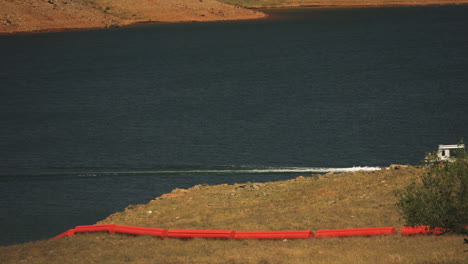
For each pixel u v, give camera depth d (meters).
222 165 150.62
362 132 183.25
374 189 99.12
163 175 142.38
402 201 70.19
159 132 192.12
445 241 62.91
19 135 191.88
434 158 69.56
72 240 80.75
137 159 158.00
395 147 164.00
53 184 136.12
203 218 90.94
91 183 136.50
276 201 100.12
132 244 77.06
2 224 107.62
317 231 74.94
